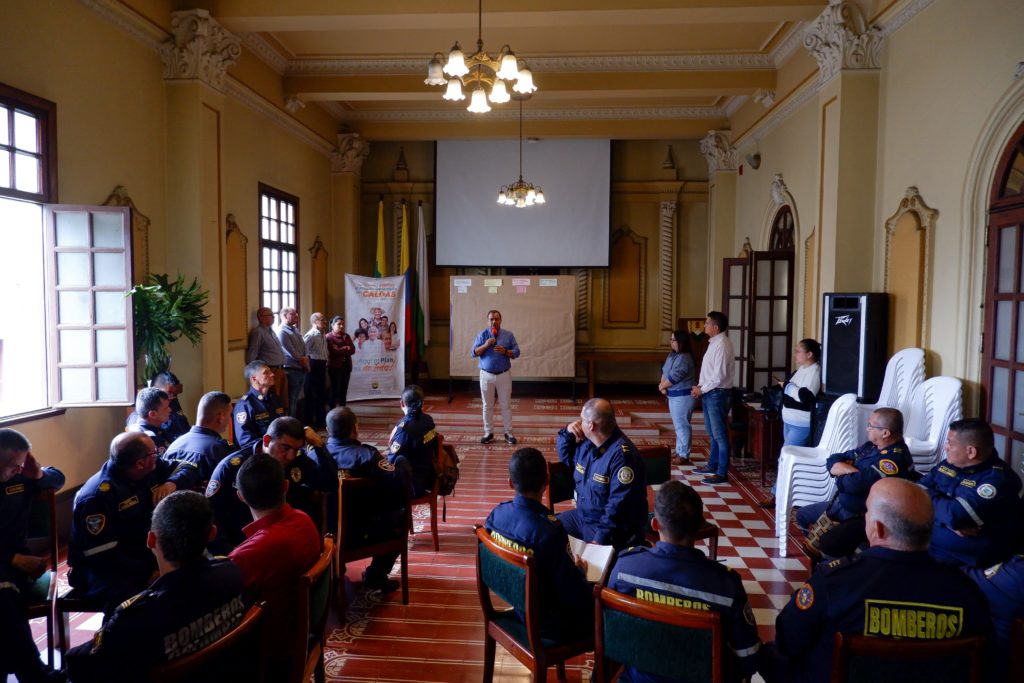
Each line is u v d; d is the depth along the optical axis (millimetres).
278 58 7262
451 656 2957
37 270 4316
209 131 5715
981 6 4094
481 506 5180
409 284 9898
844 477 3264
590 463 3215
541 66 7516
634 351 10453
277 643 2232
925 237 4676
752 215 8602
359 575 3867
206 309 5703
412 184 10398
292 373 7387
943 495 2811
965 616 1723
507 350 7324
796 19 5668
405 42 6953
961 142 4301
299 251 8469
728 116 9312
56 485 2809
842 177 5473
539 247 10219
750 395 6801
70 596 2666
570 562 2359
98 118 4695
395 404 8625
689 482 5883
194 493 1878
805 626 1812
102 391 4352
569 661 2963
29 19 4031
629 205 10398
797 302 6922
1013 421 3848
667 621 1842
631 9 5375
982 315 4164
